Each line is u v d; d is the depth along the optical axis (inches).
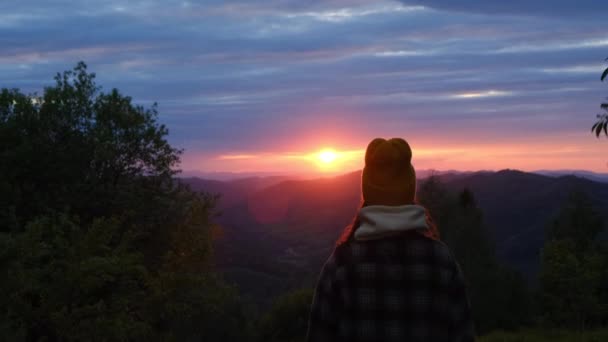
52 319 388.2
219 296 560.1
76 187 642.8
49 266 419.2
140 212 653.3
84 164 675.4
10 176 615.5
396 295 82.4
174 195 693.3
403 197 87.1
